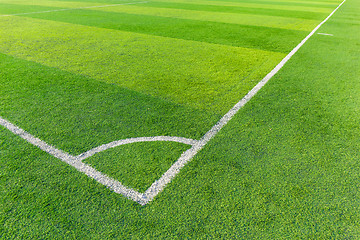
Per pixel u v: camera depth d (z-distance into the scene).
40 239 1.65
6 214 1.81
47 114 3.11
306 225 1.77
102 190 2.02
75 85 3.95
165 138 2.68
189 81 4.23
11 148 2.48
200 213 1.84
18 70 4.51
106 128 2.85
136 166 2.28
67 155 2.40
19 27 8.26
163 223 1.76
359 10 14.98
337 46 6.71
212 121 3.03
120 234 1.69
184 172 2.21
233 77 4.45
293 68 4.95
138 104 3.40
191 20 10.30
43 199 1.93
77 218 1.79
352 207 1.91
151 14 11.63
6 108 3.21
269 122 3.02
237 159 2.38
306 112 3.27
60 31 7.81
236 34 7.97
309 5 17.28
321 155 2.46
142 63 5.06
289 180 2.14
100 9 12.95
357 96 3.74
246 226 1.75
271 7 15.56
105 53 5.66
